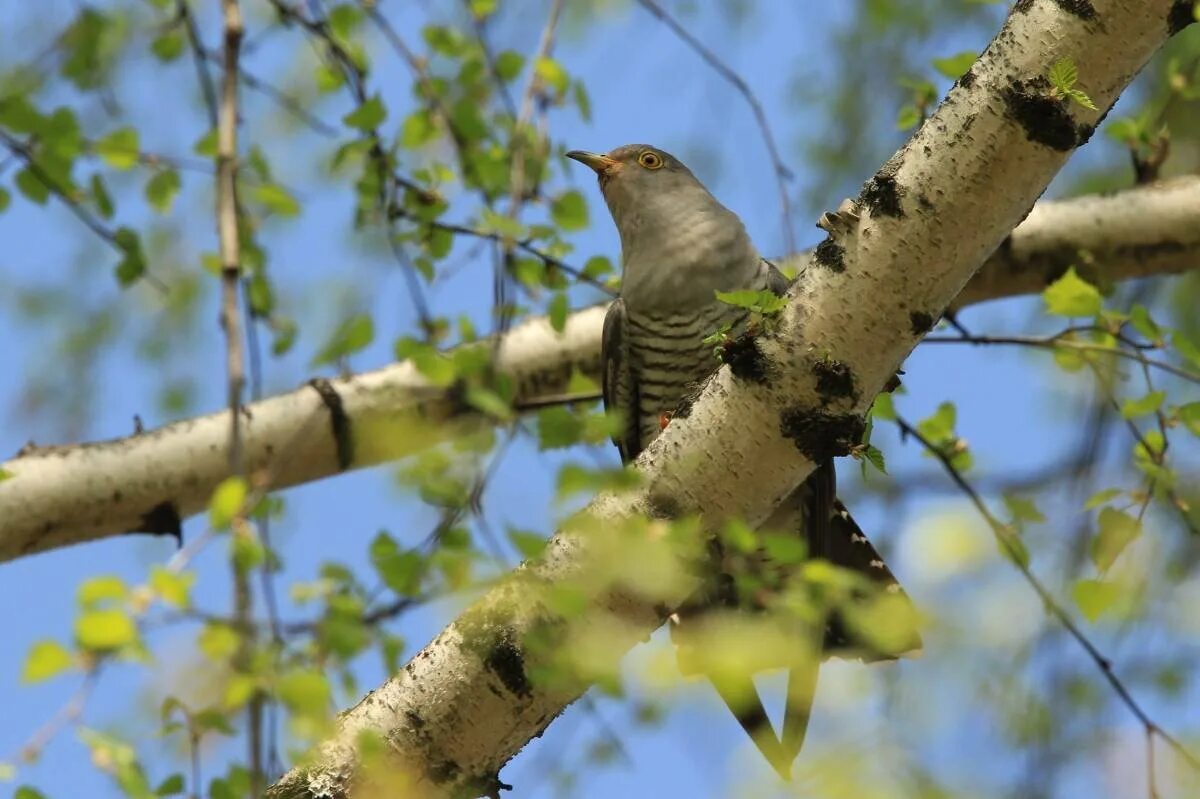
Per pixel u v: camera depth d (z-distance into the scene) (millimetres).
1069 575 9000
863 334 5867
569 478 5113
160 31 9422
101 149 7781
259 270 8633
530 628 5844
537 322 9469
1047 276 9500
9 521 7852
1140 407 7637
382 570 5352
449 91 9250
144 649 4719
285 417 8336
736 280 9633
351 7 9016
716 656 5352
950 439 8367
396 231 8695
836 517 8641
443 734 5961
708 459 6000
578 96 8555
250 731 4840
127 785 5004
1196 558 9344
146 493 8109
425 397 8398
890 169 5859
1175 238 9375
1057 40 5652
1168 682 9000
